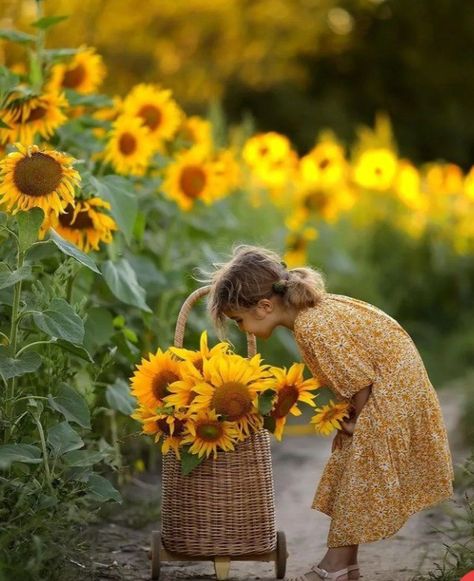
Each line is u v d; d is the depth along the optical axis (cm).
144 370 642
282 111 3428
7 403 618
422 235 1894
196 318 1027
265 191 1548
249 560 656
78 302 731
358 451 631
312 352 639
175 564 704
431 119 3712
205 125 1139
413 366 646
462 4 3678
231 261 664
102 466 828
